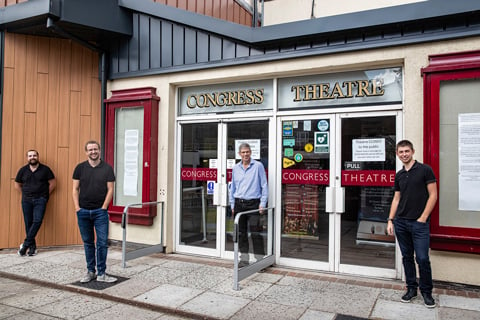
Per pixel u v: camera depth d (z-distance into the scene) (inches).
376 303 175.0
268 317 161.8
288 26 221.8
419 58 196.7
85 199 204.1
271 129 238.4
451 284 188.9
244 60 238.2
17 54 272.1
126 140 278.1
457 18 187.3
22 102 272.4
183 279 210.7
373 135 212.2
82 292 193.9
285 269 229.5
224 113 256.8
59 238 280.5
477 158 184.5
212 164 257.8
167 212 264.4
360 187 214.8
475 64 180.4
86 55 289.6
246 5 328.5
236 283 193.8
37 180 261.6
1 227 267.4
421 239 169.6
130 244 275.1
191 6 279.6
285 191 234.1
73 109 285.0
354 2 288.7
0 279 217.5
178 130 270.1
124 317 166.2
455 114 188.7
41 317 164.6
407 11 193.5
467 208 185.6
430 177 170.1
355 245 215.6
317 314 164.2
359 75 218.5
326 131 223.5
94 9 255.3
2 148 266.7
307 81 231.9
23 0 265.1
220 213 253.3
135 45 276.2
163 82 267.3
